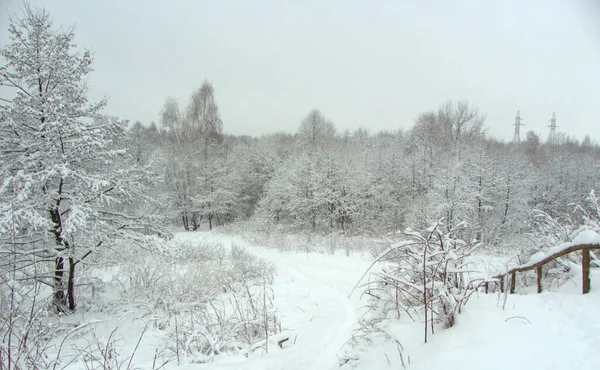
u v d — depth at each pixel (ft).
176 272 32.24
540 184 92.68
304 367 12.42
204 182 104.27
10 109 21.59
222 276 30.09
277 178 99.35
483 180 74.49
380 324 12.94
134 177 26.96
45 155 22.07
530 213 71.56
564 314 9.18
